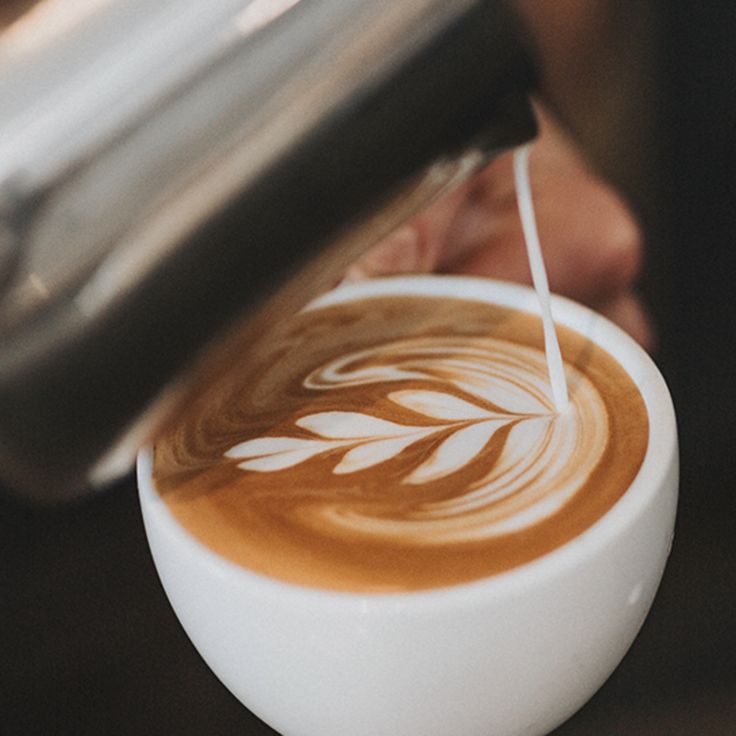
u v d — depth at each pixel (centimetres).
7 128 30
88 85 30
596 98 54
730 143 56
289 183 30
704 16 55
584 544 31
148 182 30
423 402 36
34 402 31
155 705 39
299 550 32
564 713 33
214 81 30
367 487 34
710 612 41
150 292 30
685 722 38
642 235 52
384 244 45
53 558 42
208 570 32
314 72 30
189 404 34
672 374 48
